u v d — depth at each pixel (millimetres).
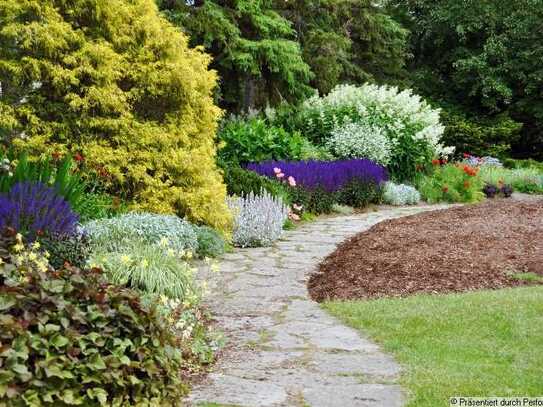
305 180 13156
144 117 9391
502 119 24922
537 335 5129
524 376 4340
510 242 9109
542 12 24875
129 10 9180
